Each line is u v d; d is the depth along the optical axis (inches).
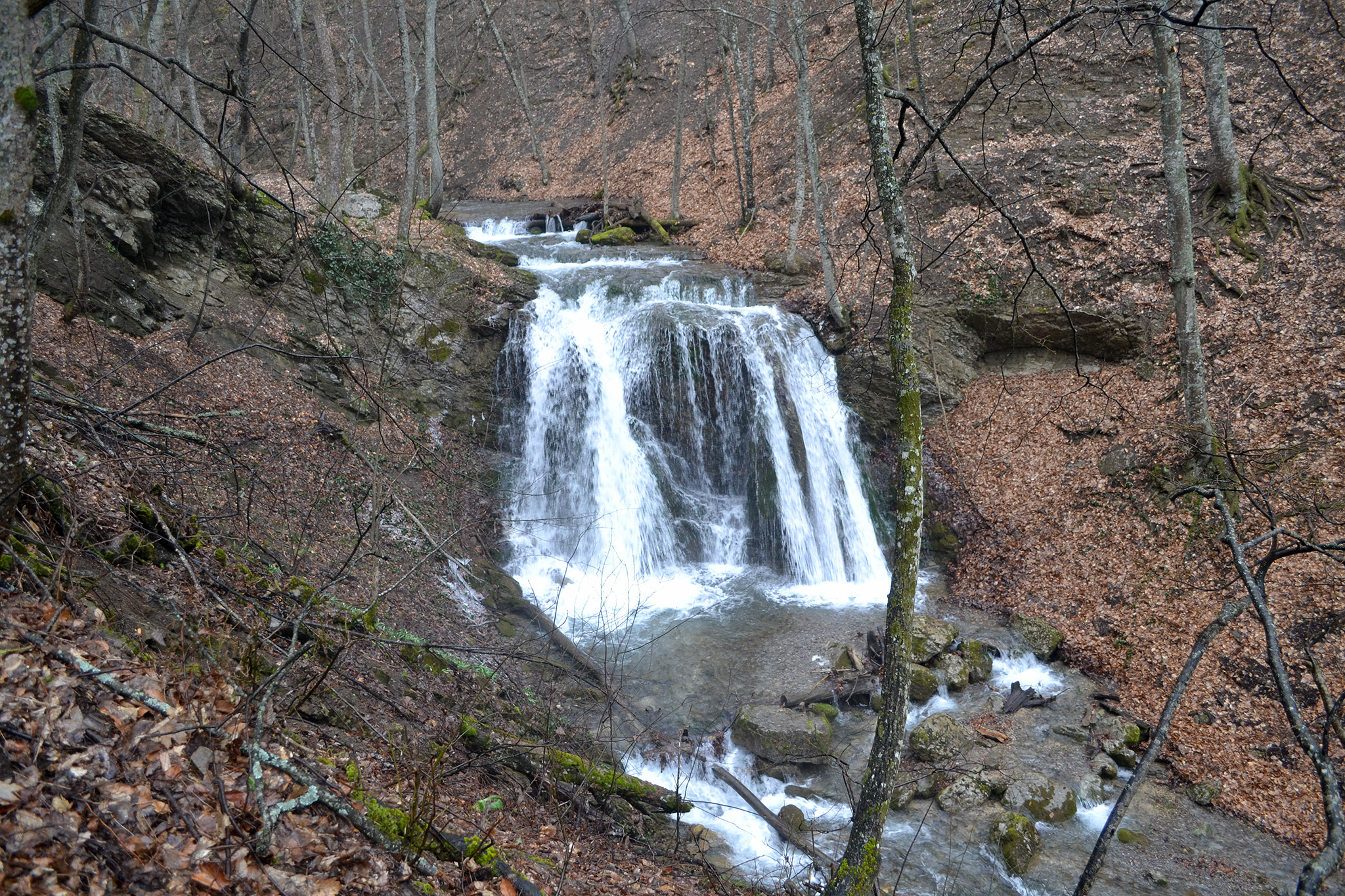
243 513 335.0
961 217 717.3
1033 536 557.0
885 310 674.8
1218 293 592.4
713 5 924.0
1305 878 144.3
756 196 890.1
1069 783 376.8
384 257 605.3
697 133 1076.5
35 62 167.5
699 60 1184.8
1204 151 663.1
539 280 711.1
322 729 223.0
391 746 222.5
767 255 781.3
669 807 293.6
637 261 815.1
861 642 482.6
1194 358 487.2
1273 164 629.0
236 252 532.7
